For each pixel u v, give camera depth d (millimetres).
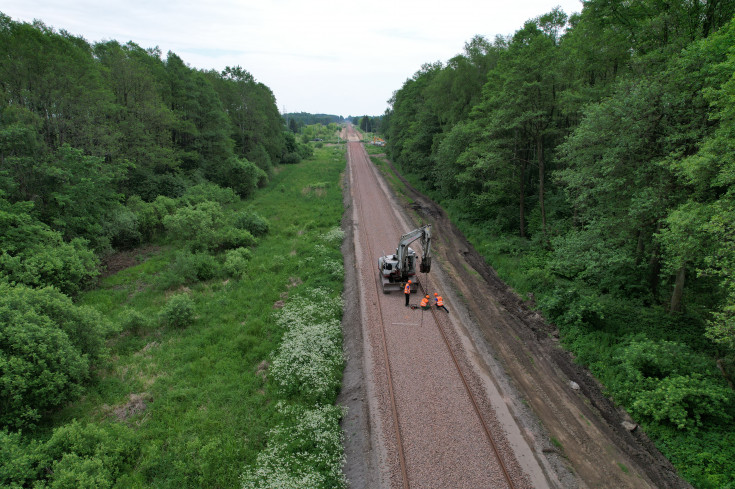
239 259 25797
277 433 12695
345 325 19469
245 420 13359
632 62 19391
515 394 14492
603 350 16422
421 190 51438
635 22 20547
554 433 12828
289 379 15023
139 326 18609
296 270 25828
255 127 62500
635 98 16281
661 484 11047
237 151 59594
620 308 18906
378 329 18406
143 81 35125
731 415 12273
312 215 39344
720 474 10820
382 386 14594
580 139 18781
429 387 14547
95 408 13875
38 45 25750
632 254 19031
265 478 11117
